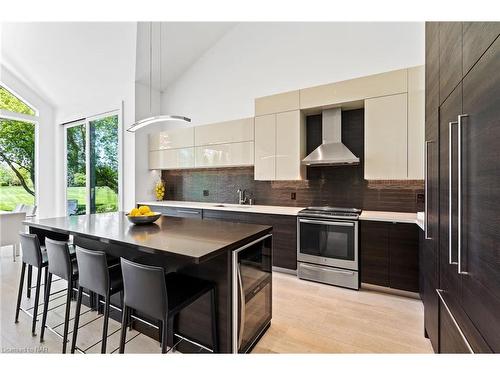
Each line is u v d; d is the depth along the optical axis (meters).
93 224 2.25
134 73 4.44
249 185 4.24
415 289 2.54
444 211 1.43
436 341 1.62
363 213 3.03
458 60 1.19
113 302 2.21
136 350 1.82
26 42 4.30
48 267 2.01
